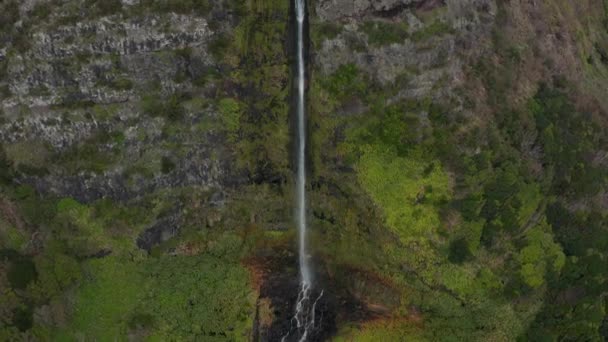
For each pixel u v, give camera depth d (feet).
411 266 163.94
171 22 165.37
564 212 172.35
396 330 162.09
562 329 162.20
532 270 163.22
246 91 174.19
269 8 171.12
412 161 167.84
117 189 168.35
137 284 165.17
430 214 164.14
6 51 158.61
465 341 157.48
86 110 164.14
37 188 164.86
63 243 162.81
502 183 165.17
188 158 173.27
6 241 157.99
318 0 169.07
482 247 164.45
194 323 160.04
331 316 168.04
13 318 149.59
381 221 165.78
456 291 161.07
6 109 160.45
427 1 171.94
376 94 171.42
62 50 159.94
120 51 163.53
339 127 171.32
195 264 171.32
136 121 167.53
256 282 171.42
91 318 158.61
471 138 169.78
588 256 168.66
